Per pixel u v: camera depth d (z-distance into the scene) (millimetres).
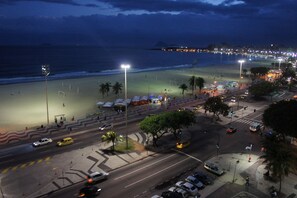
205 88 145875
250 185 50062
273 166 45594
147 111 99625
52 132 75250
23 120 87375
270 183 51031
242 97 124562
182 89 134125
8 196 43938
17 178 49594
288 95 132250
